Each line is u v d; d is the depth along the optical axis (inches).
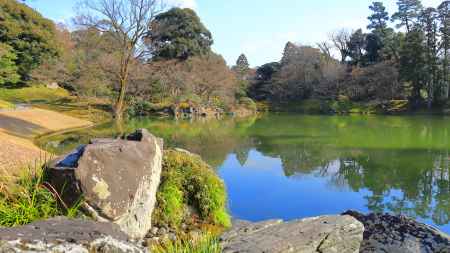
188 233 225.3
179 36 1713.8
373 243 175.2
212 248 143.3
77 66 1359.5
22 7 1621.6
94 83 1282.0
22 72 1632.6
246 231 176.6
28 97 1553.9
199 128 1087.6
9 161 270.4
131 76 1268.5
